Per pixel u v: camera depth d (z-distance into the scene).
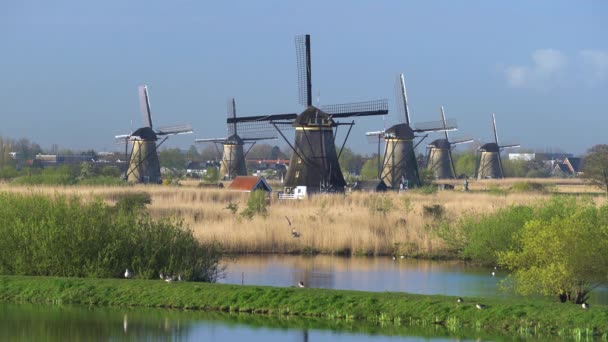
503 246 83.19
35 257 65.12
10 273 66.06
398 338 51.50
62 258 65.19
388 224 101.06
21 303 60.56
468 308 55.06
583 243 57.84
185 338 51.62
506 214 85.25
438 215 105.38
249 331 53.28
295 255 92.94
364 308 56.62
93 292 61.16
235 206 112.81
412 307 56.09
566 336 51.53
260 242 94.38
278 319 56.12
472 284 72.94
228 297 59.53
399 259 90.69
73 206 68.00
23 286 62.44
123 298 60.56
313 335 52.31
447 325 54.25
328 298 58.09
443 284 72.94
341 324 54.84
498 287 70.94
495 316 53.91
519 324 53.09
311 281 74.19
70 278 63.53
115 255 65.75
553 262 58.50
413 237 95.69
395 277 76.94
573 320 52.69
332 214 108.50
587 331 51.53
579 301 59.75
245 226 97.19
